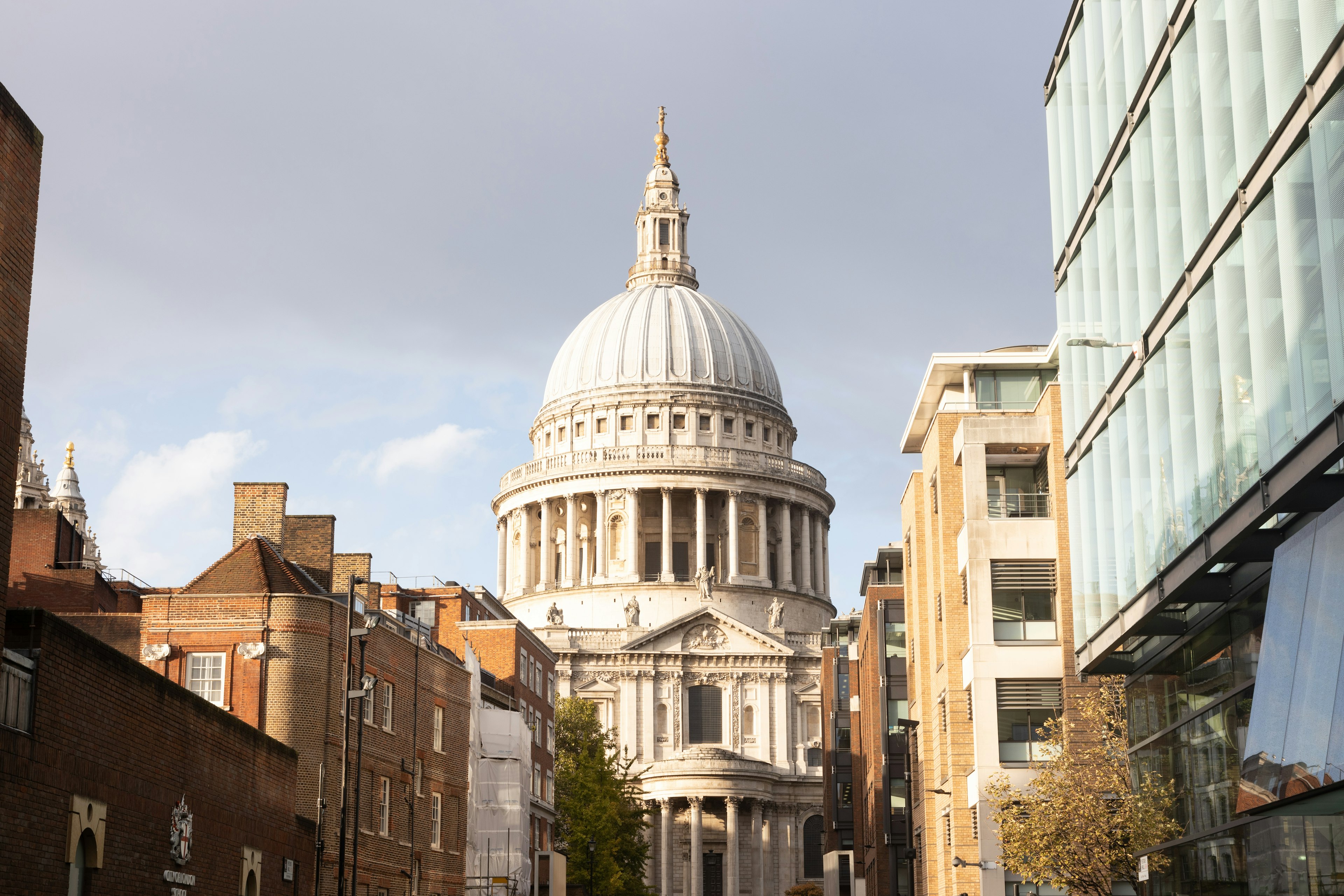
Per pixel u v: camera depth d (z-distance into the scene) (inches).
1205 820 1747.0
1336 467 1327.5
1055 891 2361.0
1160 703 1930.4
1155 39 1692.9
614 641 6668.3
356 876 2300.7
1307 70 1251.2
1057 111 2196.1
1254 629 1576.0
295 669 2399.1
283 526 2623.0
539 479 7480.3
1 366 1218.0
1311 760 1194.6
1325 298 1221.1
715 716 6555.1
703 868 6353.3
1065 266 2166.6
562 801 4591.5
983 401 2888.8
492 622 4212.6
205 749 1701.5
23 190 1263.5
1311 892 1406.3
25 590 2886.3
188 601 2418.8
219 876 1732.3
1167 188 1663.4
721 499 7475.4
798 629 7317.9
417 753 2851.9
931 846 2903.5
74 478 6884.8
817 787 6407.5
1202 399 1556.3
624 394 7623.0
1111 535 1927.9
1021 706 2443.4
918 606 3073.3
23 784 1253.7
